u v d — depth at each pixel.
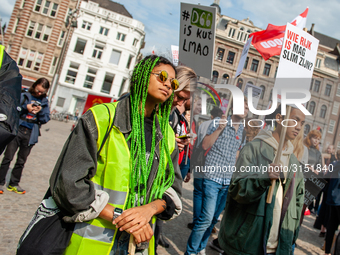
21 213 3.40
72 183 1.21
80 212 1.23
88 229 1.27
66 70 32.94
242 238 2.29
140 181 1.41
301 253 3.96
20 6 34.97
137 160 1.40
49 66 34.84
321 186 2.45
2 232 2.84
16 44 34.38
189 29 2.46
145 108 1.52
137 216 1.29
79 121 1.33
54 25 34.66
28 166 5.74
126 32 33.84
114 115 1.36
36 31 34.59
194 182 3.23
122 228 1.27
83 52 33.31
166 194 1.55
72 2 35.06
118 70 34.06
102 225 1.29
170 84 1.46
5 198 3.77
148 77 1.42
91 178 1.33
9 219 3.17
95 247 1.28
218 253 3.50
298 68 2.10
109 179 1.31
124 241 1.41
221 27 25.14
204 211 2.83
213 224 3.15
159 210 1.43
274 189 2.31
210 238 3.98
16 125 1.89
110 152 1.32
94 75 33.59
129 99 1.46
